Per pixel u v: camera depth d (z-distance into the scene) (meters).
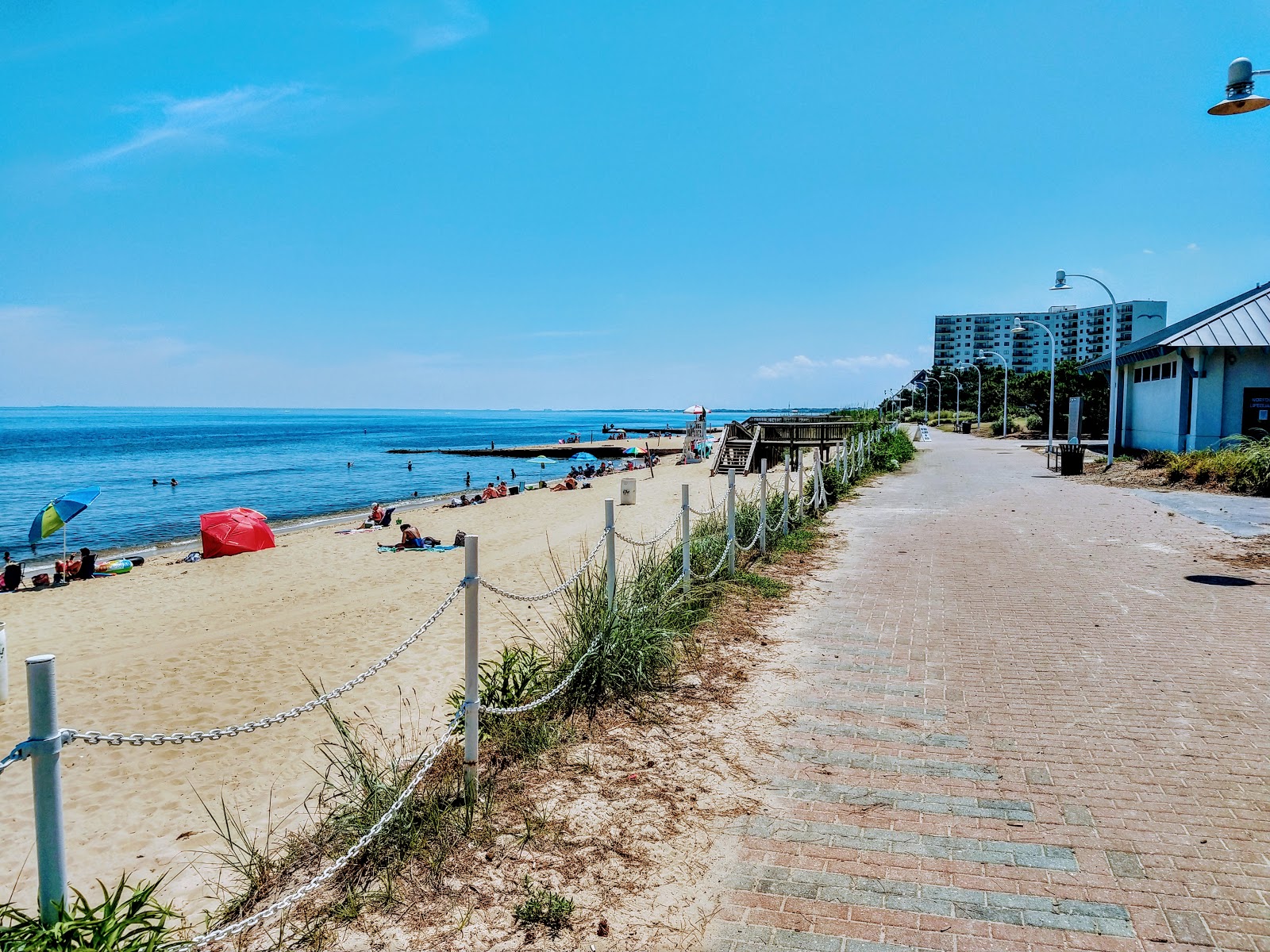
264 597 12.99
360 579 14.14
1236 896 3.71
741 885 3.87
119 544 23.12
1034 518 15.76
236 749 6.55
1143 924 3.53
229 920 3.73
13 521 29.28
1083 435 48.31
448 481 45.50
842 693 6.41
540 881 3.88
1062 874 3.91
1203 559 11.41
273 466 59.25
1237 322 24.91
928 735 5.59
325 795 5.59
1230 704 6.02
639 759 5.22
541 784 4.85
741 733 5.64
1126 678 6.64
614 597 6.84
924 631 8.13
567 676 6.12
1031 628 8.15
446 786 4.74
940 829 4.35
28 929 2.85
